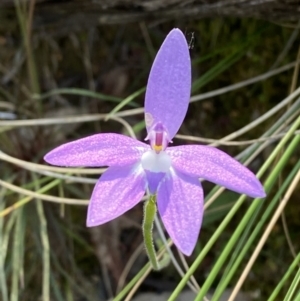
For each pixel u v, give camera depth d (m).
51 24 0.27
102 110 0.29
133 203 0.15
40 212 0.24
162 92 0.16
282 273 0.26
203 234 0.27
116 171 0.16
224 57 0.26
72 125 0.29
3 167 0.26
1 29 0.29
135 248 0.28
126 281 0.28
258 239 0.26
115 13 0.26
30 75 0.27
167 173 0.16
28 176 0.26
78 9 0.26
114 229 0.28
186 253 0.15
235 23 0.26
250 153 0.23
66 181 0.25
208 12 0.24
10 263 0.25
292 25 0.24
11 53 0.29
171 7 0.24
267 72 0.24
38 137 0.27
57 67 0.30
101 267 0.28
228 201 0.25
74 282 0.26
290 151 0.19
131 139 0.16
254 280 0.26
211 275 0.18
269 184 0.19
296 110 0.22
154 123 0.16
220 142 0.22
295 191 0.25
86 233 0.28
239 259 0.19
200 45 0.27
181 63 0.16
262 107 0.26
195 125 0.27
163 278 0.27
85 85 0.30
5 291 0.23
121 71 0.29
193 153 0.16
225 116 0.27
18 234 0.24
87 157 0.15
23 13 0.26
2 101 0.29
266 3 0.22
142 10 0.25
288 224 0.26
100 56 0.30
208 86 0.27
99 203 0.15
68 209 0.27
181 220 0.15
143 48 0.29
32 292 0.27
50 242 0.27
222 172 0.15
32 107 0.28
